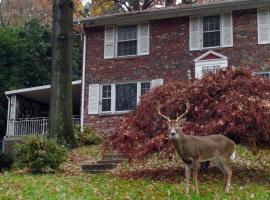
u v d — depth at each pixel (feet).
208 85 38.19
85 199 29.30
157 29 72.84
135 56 73.20
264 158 46.14
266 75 66.23
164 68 71.26
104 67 74.64
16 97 81.00
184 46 70.90
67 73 59.98
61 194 30.89
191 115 37.91
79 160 51.42
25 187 34.27
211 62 68.80
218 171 40.01
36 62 97.91
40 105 89.10
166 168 43.32
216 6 68.69
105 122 72.69
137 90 72.18
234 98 36.45
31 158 44.96
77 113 93.56
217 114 36.65
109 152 49.67
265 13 67.36
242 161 45.03
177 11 70.64
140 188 33.30
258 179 37.19
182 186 33.42
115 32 75.15
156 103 39.24
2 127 90.38
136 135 38.40
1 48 93.66
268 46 66.54
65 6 61.16
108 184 35.55
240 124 35.27
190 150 30.53
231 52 68.18
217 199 28.91
